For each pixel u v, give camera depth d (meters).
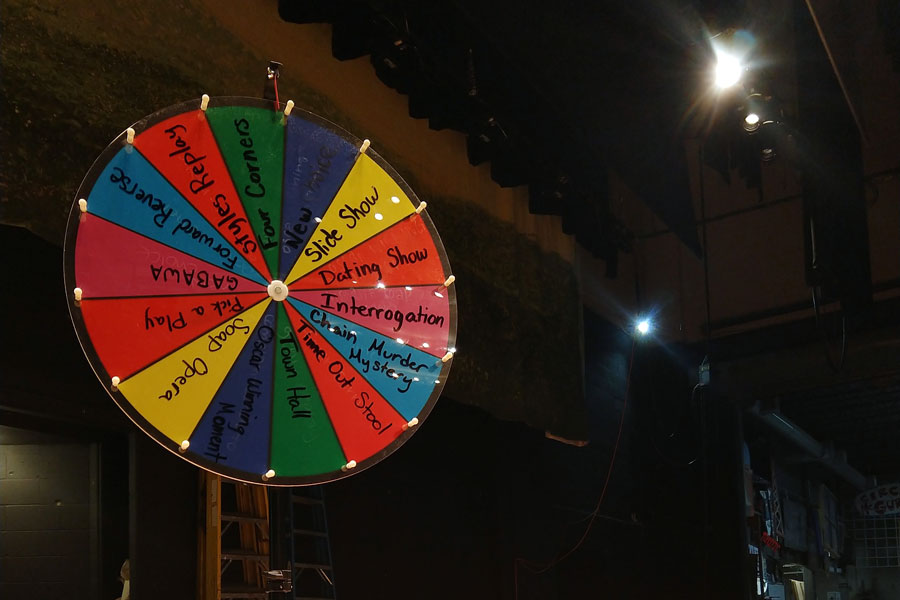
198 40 3.73
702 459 8.89
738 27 6.06
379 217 3.05
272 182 2.87
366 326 2.91
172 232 2.65
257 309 2.74
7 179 2.85
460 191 5.38
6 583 4.57
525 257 5.89
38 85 2.99
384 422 2.85
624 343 8.78
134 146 2.63
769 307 8.51
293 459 2.67
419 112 5.07
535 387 5.73
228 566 4.40
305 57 4.38
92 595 4.45
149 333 2.53
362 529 5.32
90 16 3.23
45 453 4.77
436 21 4.97
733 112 7.03
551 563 6.99
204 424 2.56
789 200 8.58
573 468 7.55
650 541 8.84
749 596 8.81
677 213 7.96
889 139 8.08
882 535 18.81
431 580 5.80
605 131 6.49
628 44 6.07
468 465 6.39
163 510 4.05
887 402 12.87
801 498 15.61
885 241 8.08
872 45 7.78
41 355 3.68
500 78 5.61
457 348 5.02
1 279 3.57
